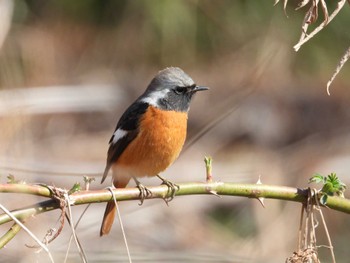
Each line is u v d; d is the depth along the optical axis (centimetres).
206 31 1697
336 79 1695
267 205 1273
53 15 1809
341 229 1282
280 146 1609
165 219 1340
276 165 1462
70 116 1641
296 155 1527
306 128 1638
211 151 1579
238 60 1662
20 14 1745
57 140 1561
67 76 1734
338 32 1589
